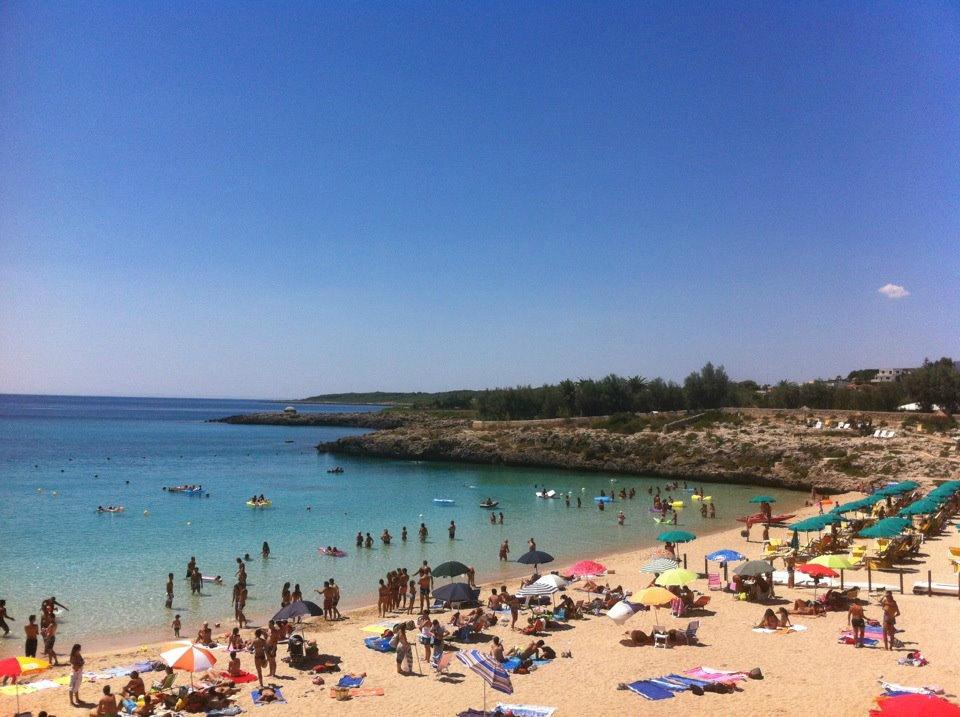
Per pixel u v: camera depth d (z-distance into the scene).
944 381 95.25
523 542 48.88
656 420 106.06
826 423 93.56
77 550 44.44
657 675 20.53
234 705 18.81
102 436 154.38
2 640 27.22
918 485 64.50
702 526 55.34
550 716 17.58
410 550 46.00
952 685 18.73
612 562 41.12
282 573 39.31
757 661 21.39
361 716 17.94
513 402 131.38
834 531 39.72
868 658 21.19
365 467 100.88
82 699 19.80
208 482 81.81
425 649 22.94
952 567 34.12
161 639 27.75
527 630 25.47
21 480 80.62
